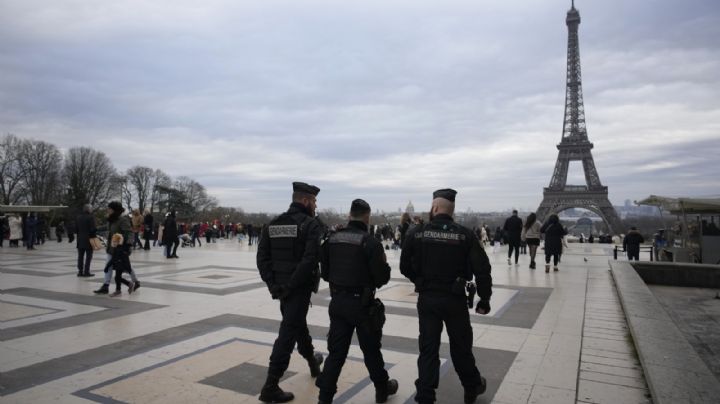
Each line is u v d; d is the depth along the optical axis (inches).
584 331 287.1
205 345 250.2
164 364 219.1
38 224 1138.7
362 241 176.2
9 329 281.9
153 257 796.6
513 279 524.1
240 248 1104.2
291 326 185.6
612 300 390.9
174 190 3690.9
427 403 162.9
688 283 525.7
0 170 2849.4
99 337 264.5
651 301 314.8
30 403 174.7
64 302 367.2
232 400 179.5
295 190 200.1
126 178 3754.9
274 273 190.9
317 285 193.9
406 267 184.4
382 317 176.9
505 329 292.0
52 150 3004.4
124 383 195.2
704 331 324.5
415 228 185.3
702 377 168.6
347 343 175.9
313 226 190.1
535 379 205.3
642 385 198.1
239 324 296.7
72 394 183.3
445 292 174.4
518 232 685.9
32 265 633.0
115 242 398.9
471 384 177.8
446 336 278.2
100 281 483.2
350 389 193.9
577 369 218.2
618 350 247.6
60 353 234.7
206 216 4131.4
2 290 423.8
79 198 2684.5
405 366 221.5
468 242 176.9
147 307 348.8
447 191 188.5
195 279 505.0
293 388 195.0
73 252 876.6
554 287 462.0
